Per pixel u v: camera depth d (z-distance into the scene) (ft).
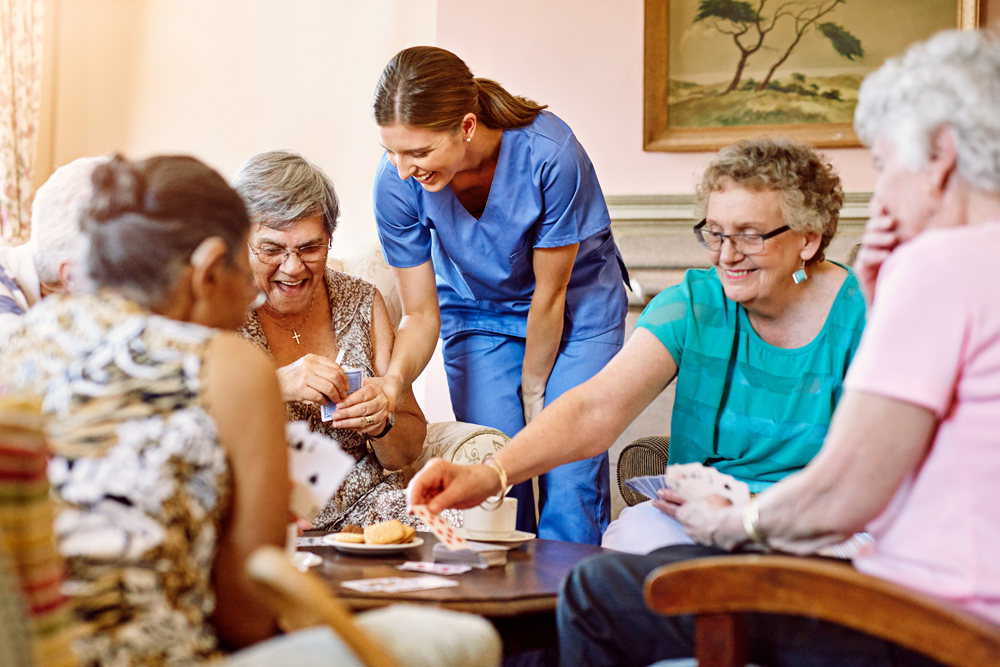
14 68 12.61
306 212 6.73
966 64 3.30
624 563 3.68
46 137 13.70
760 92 11.64
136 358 3.00
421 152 6.84
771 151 5.51
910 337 3.07
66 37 13.79
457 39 12.37
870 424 3.11
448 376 9.04
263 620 3.22
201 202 3.29
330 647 2.59
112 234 3.21
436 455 7.69
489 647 2.98
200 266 3.24
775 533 3.53
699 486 4.47
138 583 2.79
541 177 7.57
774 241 5.49
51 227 5.12
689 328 5.98
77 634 2.68
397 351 7.75
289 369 6.63
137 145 13.79
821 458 3.30
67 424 2.90
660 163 11.96
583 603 3.64
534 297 8.12
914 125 3.33
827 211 5.53
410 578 4.52
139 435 2.90
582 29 12.07
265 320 7.28
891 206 3.54
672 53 11.84
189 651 2.85
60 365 3.03
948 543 3.04
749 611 3.30
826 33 11.46
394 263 8.25
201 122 13.58
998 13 11.06
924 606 2.70
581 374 8.36
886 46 11.35
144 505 2.84
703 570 3.03
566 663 3.69
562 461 5.68
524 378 8.43
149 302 3.24
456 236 7.94
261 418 3.10
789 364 5.85
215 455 3.01
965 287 3.03
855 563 3.42
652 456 8.05
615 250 8.68
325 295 7.61
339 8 13.08
